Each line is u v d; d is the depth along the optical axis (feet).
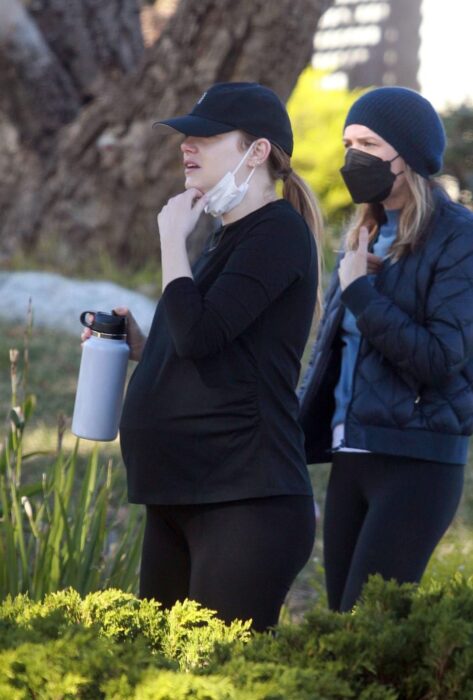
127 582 51.57
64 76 146.51
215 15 132.16
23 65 142.10
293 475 39.01
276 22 129.59
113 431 42.93
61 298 127.24
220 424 38.45
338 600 48.03
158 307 41.65
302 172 171.12
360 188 47.26
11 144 144.25
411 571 44.98
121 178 141.79
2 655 26.91
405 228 46.03
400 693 28.58
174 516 39.93
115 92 141.69
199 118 39.50
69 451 87.20
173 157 140.36
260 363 38.65
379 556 44.88
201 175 39.96
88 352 42.45
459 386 45.70
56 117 145.59
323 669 28.30
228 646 29.45
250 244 38.68
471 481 86.89
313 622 30.12
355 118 47.26
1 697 26.48
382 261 46.96
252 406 38.50
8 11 140.67
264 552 38.17
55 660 26.76
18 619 30.94
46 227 143.84
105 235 143.23
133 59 153.38
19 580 51.93
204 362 38.55
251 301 37.86
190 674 26.50
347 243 49.49
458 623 28.09
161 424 39.14
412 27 256.93
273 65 131.54
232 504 38.60
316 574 70.54
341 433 47.37
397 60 258.98
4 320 121.70
